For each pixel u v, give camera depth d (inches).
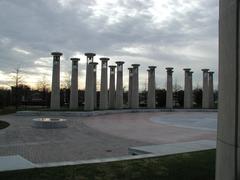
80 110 1385.3
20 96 2198.6
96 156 486.9
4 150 526.3
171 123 1039.0
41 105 2230.6
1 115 1238.3
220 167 219.8
